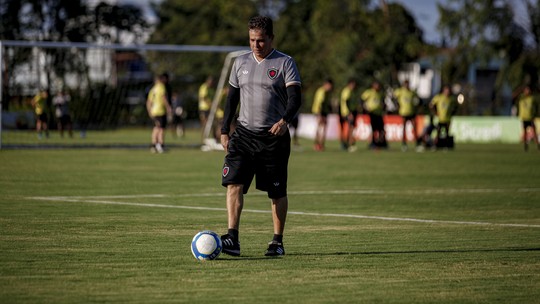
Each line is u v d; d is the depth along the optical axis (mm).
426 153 55344
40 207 24062
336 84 104312
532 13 96688
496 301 13102
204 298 12961
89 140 62562
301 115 91312
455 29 98375
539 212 24984
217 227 20656
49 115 60781
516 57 96875
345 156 51062
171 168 39156
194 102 72500
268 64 16219
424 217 23484
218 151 53156
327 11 112438
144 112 59906
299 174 37656
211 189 30125
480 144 71062
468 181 35188
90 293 13164
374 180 35031
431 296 13367
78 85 61688
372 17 108625
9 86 56188
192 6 136500
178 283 13977
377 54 103438
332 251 17391
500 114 98250
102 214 22828
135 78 63344
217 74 72688
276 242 16812
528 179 36344
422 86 121812
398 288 13906
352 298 13141
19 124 56531
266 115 16250
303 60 114000
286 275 14773
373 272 15180
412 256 16922
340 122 58594
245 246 17922
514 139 76938
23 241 18031
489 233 20453
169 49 52469
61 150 51531
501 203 27328
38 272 14727
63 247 17328
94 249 17141
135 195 27828
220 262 15922
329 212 24359
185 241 18344
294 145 61750
